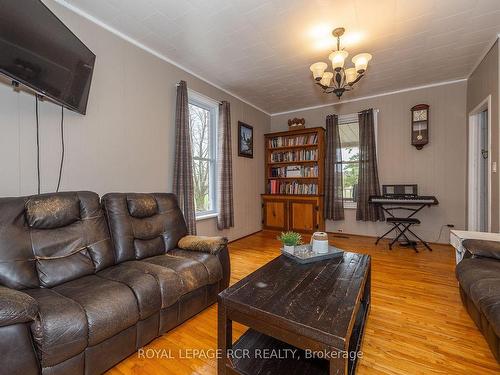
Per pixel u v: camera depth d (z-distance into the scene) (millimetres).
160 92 3006
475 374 1382
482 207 3574
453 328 1802
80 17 2242
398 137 4293
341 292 1373
